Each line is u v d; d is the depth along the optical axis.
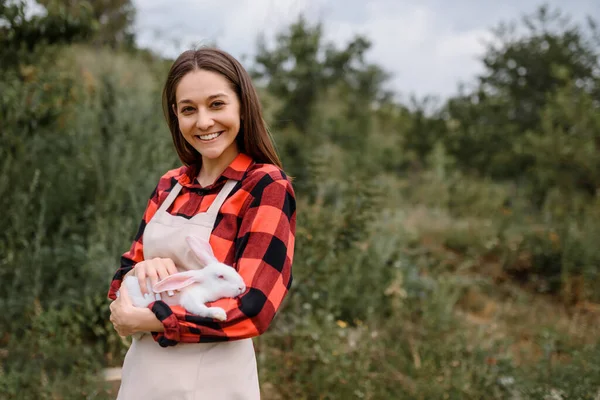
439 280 5.28
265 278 1.50
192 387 1.52
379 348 3.74
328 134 10.77
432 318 4.41
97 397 2.93
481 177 11.16
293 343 3.74
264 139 1.74
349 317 4.48
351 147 11.10
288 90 10.72
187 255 1.59
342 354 3.48
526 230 7.20
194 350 1.54
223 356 1.57
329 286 4.18
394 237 5.29
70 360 3.23
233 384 1.57
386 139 12.93
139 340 1.63
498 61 11.91
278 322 3.96
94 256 3.74
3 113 3.84
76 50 5.90
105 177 4.58
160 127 5.21
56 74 4.51
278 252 1.54
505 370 3.52
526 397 3.26
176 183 1.83
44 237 4.05
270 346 3.71
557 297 5.91
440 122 12.52
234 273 1.48
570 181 7.76
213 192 1.68
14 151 3.99
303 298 4.12
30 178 4.20
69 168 4.46
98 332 3.46
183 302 1.47
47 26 4.17
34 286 3.71
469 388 3.35
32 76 4.34
